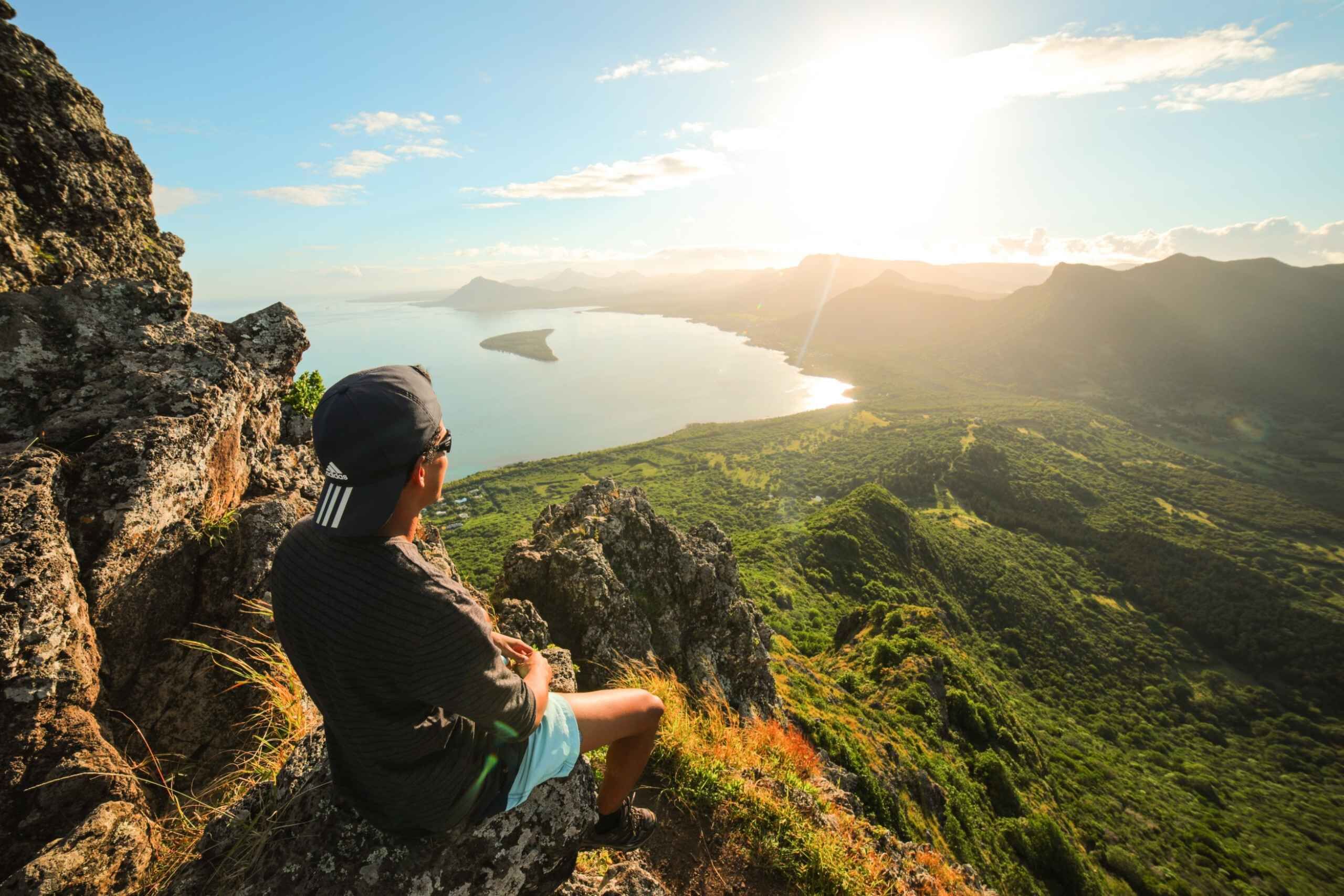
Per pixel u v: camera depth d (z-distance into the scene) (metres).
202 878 2.16
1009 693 91.81
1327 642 108.94
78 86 6.54
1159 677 105.38
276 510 4.36
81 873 2.30
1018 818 31.09
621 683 6.64
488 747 1.82
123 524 3.48
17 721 2.69
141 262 7.02
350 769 1.73
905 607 59.84
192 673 3.64
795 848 4.46
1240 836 61.62
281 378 5.88
